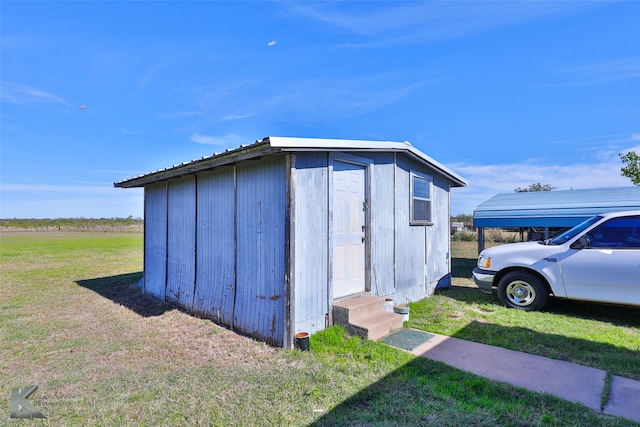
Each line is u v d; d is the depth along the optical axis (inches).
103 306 241.3
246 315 176.4
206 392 110.7
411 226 247.8
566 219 303.9
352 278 193.5
